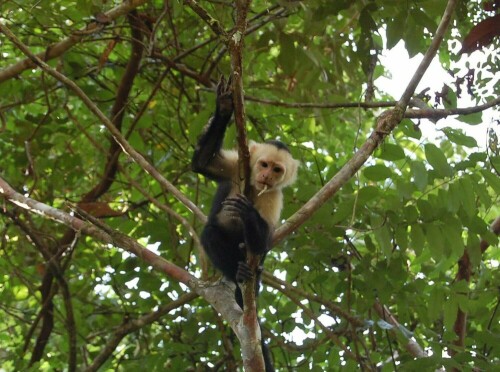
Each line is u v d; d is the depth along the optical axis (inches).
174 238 425.7
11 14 438.9
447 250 350.0
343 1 373.4
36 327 474.3
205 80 437.7
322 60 439.5
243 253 328.2
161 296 439.2
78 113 507.8
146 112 480.4
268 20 407.8
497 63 368.8
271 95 497.7
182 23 466.3
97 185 462.0
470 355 353.1
